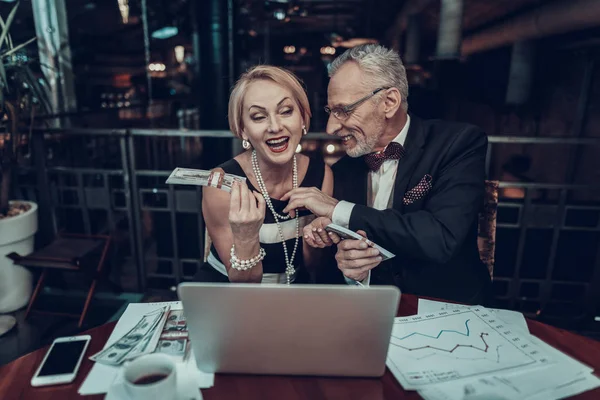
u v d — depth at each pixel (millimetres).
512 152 7848
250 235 1270
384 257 1304
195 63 5703
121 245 3875
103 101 9570
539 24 5812
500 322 1161
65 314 2682
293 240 1666
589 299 2857
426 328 1129
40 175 3141
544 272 3014
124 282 3340
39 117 3268
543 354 1020
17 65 2713
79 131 2984
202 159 5840
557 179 6578
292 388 928
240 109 1462
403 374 957
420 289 1636
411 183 1620
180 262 3178
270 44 14445
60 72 4441
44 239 3244
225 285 845
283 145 1468
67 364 993
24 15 5336
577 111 5898
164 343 1058
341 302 851
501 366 977
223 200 1526
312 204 1496
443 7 6559
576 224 2893
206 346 923
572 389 904
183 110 10094
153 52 11180
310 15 11820
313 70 14977
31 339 2537
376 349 909
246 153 1699
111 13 8906
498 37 7707
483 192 1584
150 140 6777
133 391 773
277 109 1404
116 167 5590
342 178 1749
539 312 2902
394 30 12586
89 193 3170
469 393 884
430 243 1438
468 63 10273
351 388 929
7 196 2742
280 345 913
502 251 2994
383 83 1483
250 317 877
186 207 3059
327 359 930
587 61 5727
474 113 10273
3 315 2758
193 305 867
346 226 1486
